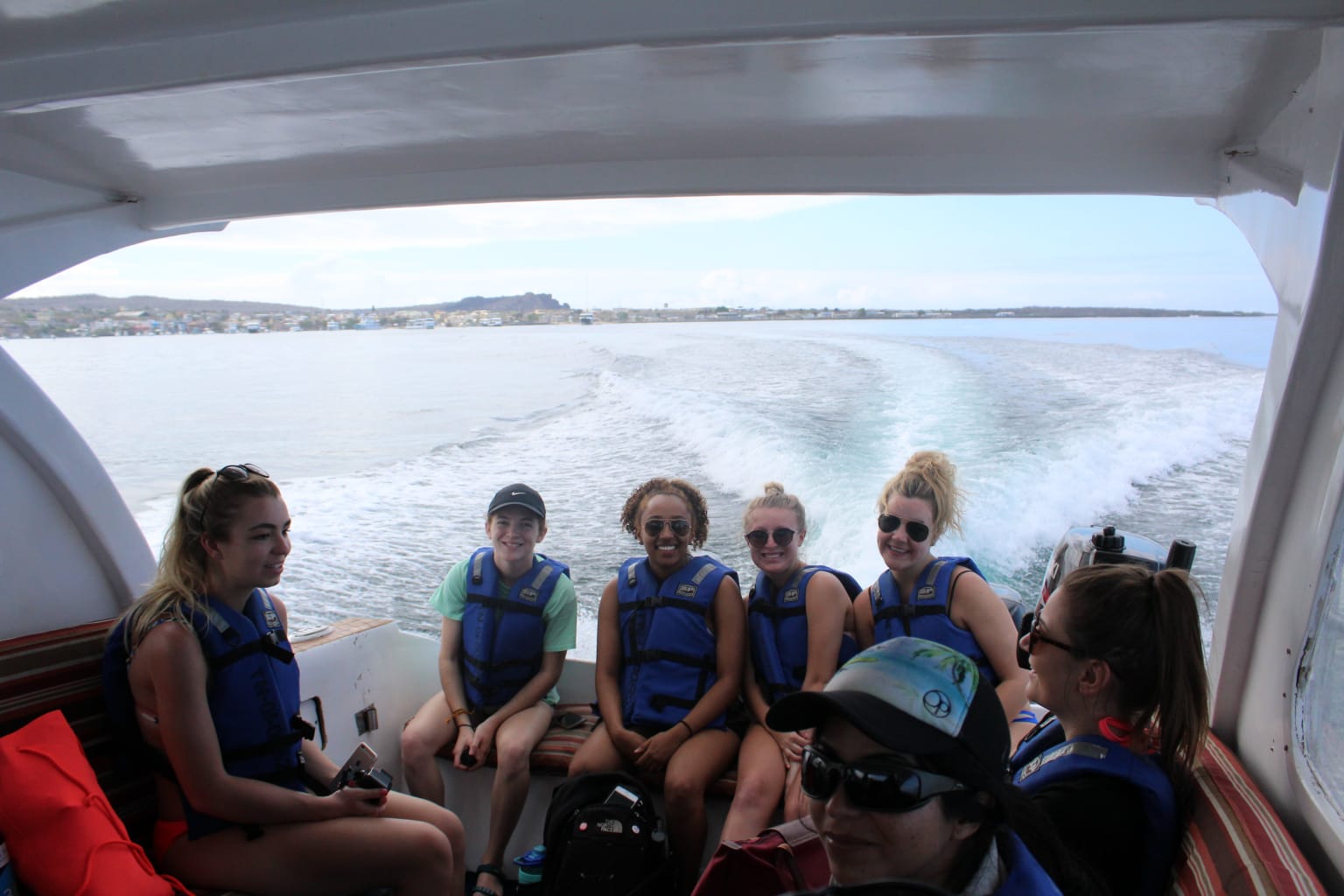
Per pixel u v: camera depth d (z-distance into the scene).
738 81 1.97
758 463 5.59
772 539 2.95
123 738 2.34
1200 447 4.99
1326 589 1.70
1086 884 1.10
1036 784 1.66
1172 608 1.63
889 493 2.79
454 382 8.41
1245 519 1.94
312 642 3.14
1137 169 2.45
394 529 5.68
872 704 0.99
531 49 1.52
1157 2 1.31
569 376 8.51
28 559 2.70
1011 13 1.34
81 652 2.53
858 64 1.85
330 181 2.90
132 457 6.74
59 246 2.80
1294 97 1.91
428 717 3.18
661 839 2.56
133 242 3.06
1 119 2.26
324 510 5.95
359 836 2.30
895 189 2.61
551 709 3.26
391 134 2.41
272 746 2.37
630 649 3.07
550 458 6.49
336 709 3.14
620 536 5.38
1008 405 5.83
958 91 2.02
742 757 2.83
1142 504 4.42
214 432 7.27
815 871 1.55
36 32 1.66
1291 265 1.81
